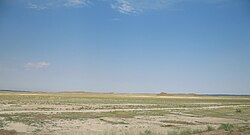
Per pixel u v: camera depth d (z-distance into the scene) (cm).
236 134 2297
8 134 2850
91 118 4434
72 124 3688
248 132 2406
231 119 4981
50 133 2991
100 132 3130
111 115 4997
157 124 4044
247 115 5728
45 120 3972
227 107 8294
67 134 2967
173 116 5241
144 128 3566
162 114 5509
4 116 4294
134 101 11488
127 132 3016
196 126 3872
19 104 7306
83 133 3048
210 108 7681
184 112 6119
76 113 5156
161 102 11112
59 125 3562
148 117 4897
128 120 4384
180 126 3866
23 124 3509
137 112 5744
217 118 5103
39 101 9325
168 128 3609
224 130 2680
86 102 9569
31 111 5359
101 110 6078
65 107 6738
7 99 10019
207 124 4212
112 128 3481
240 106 9150
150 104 9194
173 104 9500
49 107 6612
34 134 2892
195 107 8012
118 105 8175
